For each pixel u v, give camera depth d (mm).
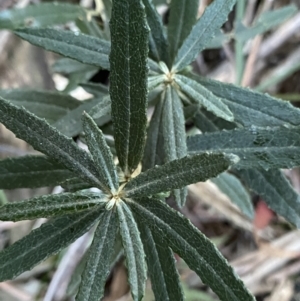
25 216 137
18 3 390
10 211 136
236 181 285
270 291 418
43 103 257
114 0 151
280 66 432
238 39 306
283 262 415
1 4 387
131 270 141
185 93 195
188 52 188
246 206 286
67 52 193
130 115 161
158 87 193
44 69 398
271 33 426
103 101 173
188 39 188
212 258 149
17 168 198
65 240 161
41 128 146
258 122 186
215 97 180
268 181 207
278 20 305
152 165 198
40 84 397
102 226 151
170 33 212
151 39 199
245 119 188
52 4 314
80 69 310
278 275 415
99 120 214
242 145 177
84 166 149
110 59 157
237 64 362
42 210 138
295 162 168
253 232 410
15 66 391
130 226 148
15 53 391
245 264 414
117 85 159
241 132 178
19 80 392
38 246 160
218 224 433
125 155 166
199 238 149
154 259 170
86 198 145
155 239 168
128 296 394
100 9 311
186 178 140
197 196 415
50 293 368
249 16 401
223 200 408
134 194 149
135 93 159
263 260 414
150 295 361
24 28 192
